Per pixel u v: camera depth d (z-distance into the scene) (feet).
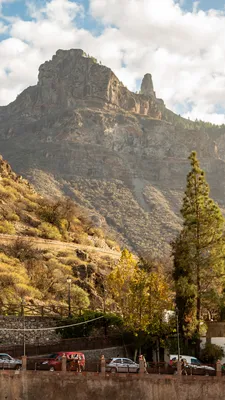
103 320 225.15
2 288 262.47
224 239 226.58
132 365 179.32
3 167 468.34
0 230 350.23
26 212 396.98
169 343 216.13
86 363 176.24
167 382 175.11
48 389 170.60
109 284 238.07
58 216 408.46
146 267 270.26
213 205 229.86
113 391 172.86
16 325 208.74
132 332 223.92
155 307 222.48
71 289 282.36
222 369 182.60
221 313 224.94
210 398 175.11
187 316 217.97
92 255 367.04
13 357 191.72
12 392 169.27
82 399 171.32
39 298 268.00
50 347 202.90
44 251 338.95
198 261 223.51
